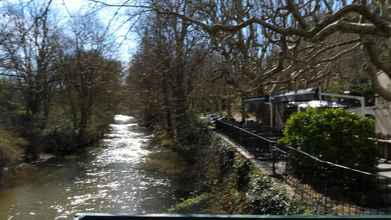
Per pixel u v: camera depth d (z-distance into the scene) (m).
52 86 34.53
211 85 23.11
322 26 7.29
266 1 12.80
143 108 46.69
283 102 21.14
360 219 1.97
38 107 34.22
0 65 25.28
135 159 28.61
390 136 15.76
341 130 9.41
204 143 25.17
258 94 23.31
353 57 18.20
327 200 8.51
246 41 16.66
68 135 34.19
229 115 32.75
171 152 30.52
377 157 9.48
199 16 9.70
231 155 16.59
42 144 30.48
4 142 22.75
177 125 33.59
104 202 17.38
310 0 10.03
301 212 8.05
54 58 26.92
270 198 9.80
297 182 10.18
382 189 8.42
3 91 32.62
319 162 9.05
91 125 41.03
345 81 24.33
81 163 27.55
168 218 2.12
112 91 27.88
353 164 9.03
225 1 10.83
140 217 2.12
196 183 19.69
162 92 32.62
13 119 31.31
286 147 11.52
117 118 97.50
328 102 17.30
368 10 7.08
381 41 10.63
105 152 32.75
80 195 18.67
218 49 11.26
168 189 19.45
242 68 16.33
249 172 12.80
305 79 18.39
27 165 25.34
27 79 28.52
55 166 26.38
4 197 18.45
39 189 19.98
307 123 10.34
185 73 18.83
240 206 11.63
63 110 40.44
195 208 14.55
